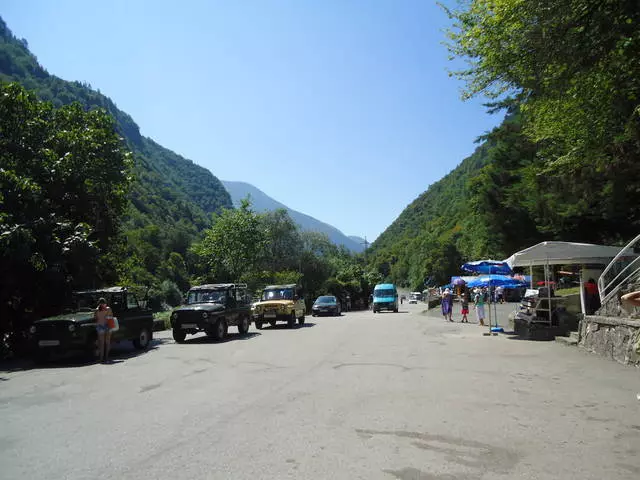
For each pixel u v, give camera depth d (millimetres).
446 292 26516
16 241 13633
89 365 12297
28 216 15445
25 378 10523
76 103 19234
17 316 15797
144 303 16391
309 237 62625
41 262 14531
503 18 10516
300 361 11570
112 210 20375
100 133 18797
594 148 13086
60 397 8195
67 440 5586
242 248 42562
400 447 5098
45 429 6102
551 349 12883
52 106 18656
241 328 19609
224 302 18516
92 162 18250
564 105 11789
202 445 5270
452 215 133875
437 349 13438
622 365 10062
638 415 6270
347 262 79688
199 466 4625
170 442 5406
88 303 14742
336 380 9008
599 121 11797
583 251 15234
